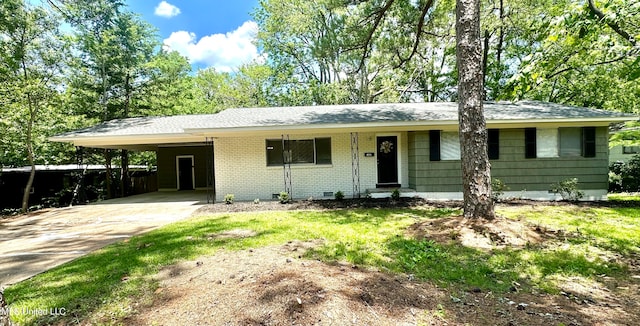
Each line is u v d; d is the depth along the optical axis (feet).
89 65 52.47
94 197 52.90
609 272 12.42
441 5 34.30
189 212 29.50
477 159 18.24
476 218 18.11
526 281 11.64
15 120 37.47
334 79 84.69
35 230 23.93
